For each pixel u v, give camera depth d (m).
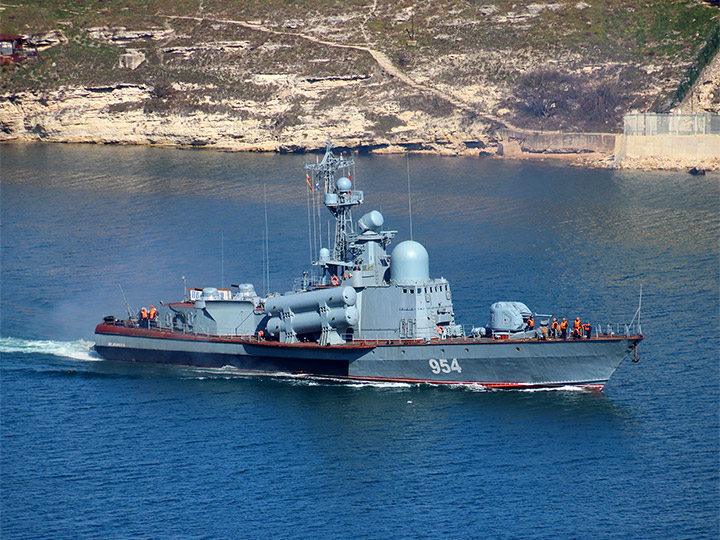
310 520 165.12
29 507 170.00
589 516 165.12
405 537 160.75
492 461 180.75
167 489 174.25
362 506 168.62
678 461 179.62
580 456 181.75
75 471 180.75
